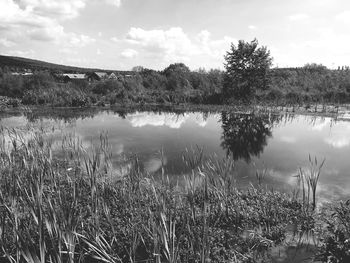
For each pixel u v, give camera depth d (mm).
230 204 9023
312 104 40344
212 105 42281
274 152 16406
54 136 19125
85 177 10711
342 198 10008
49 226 5328
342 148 17344
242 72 42281
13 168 8523
